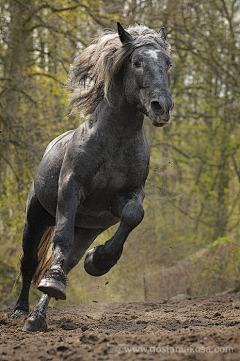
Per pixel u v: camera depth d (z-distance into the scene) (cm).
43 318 645
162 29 686
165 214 2091
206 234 2194
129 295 1831
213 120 2164
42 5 1712
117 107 643
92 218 700
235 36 1902
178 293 1644
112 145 646
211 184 2200
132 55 626
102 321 749
